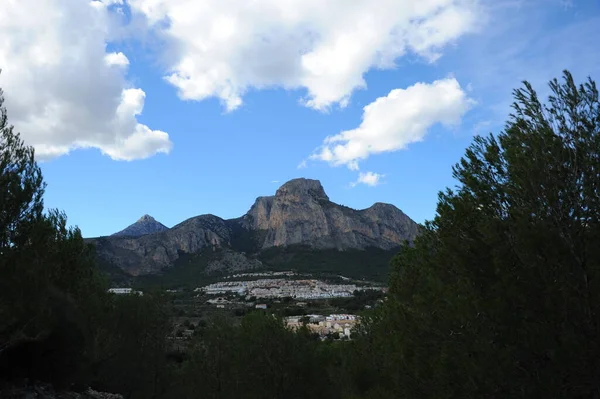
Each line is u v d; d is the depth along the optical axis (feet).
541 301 22.75
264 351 62.34
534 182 25.32
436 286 31.14
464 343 26.43
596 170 23.71
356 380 64.59
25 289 37.73
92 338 65.46
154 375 80.53
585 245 22.77
